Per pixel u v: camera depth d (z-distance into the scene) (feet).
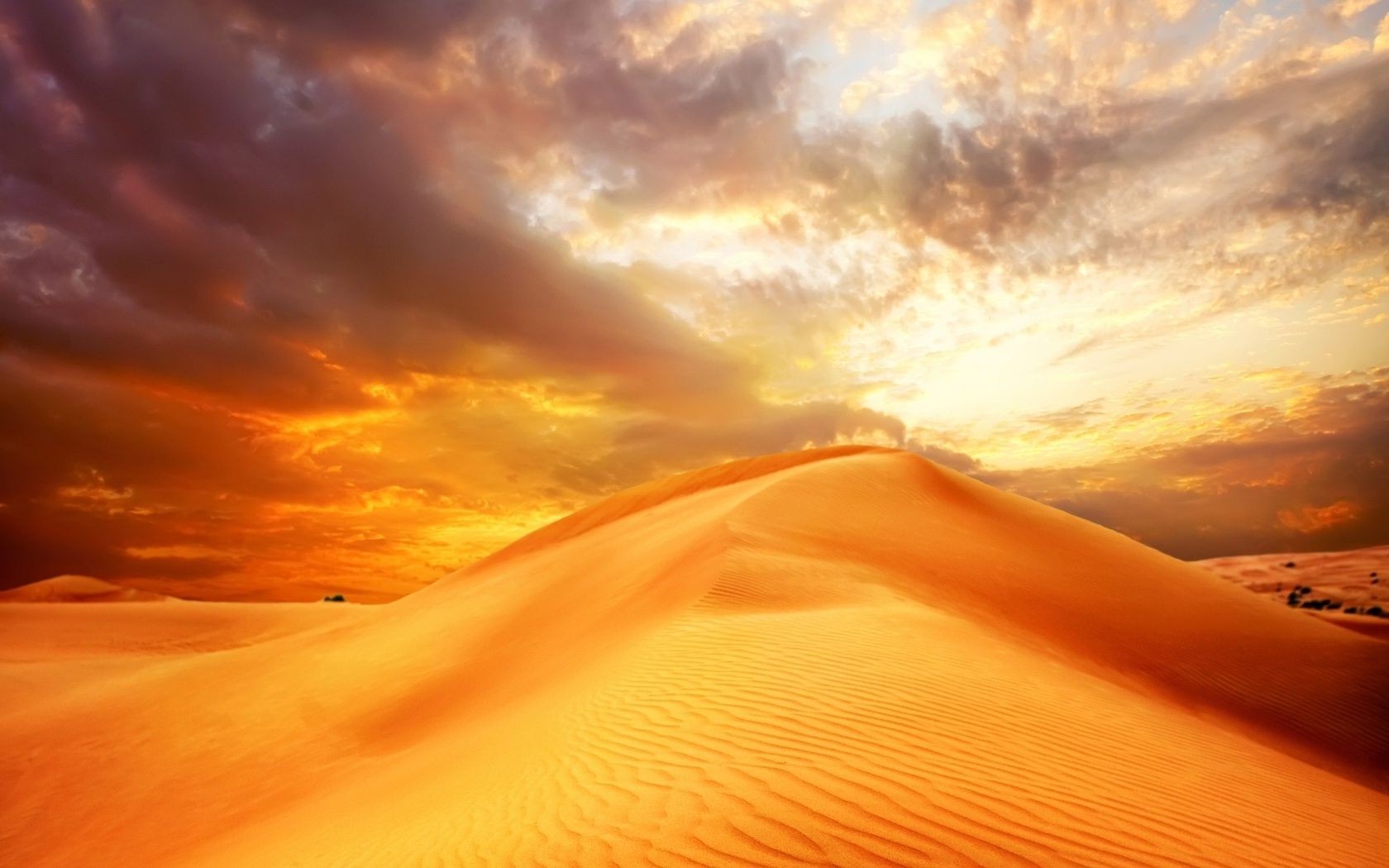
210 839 36.09
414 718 49.65
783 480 81.30
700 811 15.10
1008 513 90.22
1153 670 56.44
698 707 22.91
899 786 16.07
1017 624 53.52
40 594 303.27
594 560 84.17
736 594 41.86
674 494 132.98
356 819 24.89
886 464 96.27
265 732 56.54
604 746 20.43
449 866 14.69
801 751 18.37
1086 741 22.04
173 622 206.28
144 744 59.62
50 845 43.57
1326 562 304.09
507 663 52.60
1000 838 13.82
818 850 13.06
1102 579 73.26
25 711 80.69
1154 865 13.50
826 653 29.01
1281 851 15.76
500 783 20.21
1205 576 86.28
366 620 101.40
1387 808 28.53
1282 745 49.39
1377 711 56.90
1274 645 66.85
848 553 59.06
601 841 14.26
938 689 25.05
